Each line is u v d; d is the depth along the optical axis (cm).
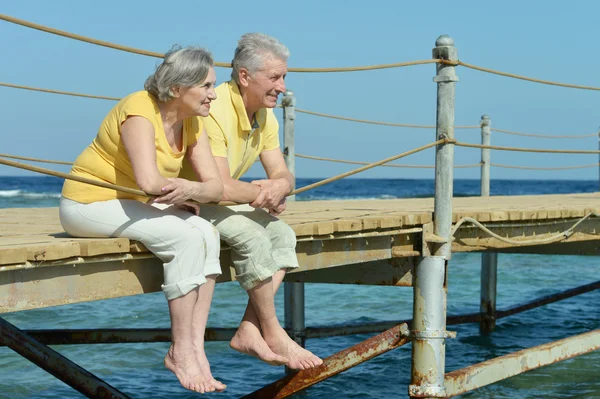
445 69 507
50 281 354
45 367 467
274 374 789
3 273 336
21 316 1037
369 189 7219
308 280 586
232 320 1037
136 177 366
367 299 1234
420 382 514
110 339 712
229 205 432
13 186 6588
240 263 421
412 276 530
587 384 745
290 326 835
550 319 1106
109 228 379
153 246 376
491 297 1006
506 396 707
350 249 503
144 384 747
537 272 1678
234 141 430
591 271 1703
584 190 8831
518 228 622
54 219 599
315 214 616
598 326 1055
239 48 424
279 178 453
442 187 517
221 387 382
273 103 430
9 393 698
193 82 370
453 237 555
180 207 401
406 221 511
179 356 383
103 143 381
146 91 381
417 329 516
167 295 377
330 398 705
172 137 388
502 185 9000
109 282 380
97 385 475
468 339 975
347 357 507
